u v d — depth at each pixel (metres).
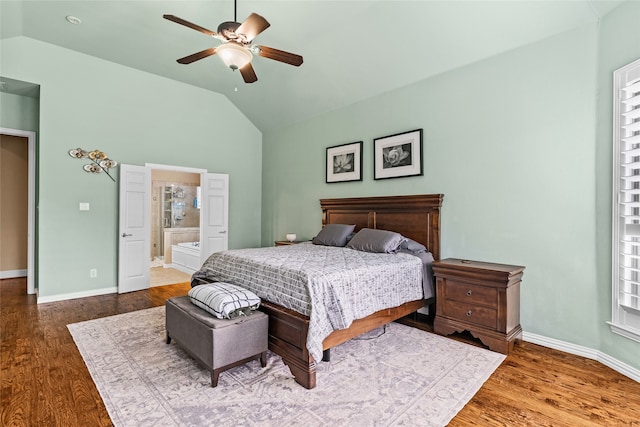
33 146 4.57
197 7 3.25
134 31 3.78
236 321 2.20
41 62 4.08
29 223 4.55
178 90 5.26
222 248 5.71
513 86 3.04
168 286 5.10
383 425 1.75
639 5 2.24
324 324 2.18
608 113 2.47
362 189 4.48
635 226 2.25
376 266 2.73
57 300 4.22
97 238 4.52
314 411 1.87
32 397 1.99
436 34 3.23
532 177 2.93
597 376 2.29
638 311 2.21
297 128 5.55
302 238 5.46
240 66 2.78
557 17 2.67
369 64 3.91
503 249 3.11
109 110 4.60
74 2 3.22
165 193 8.09
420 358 2.56
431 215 3.63
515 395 2.05
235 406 1.92
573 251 2.69
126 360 2.50
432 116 3.69
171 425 1.74
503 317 2.67
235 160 5.98
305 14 3.30
